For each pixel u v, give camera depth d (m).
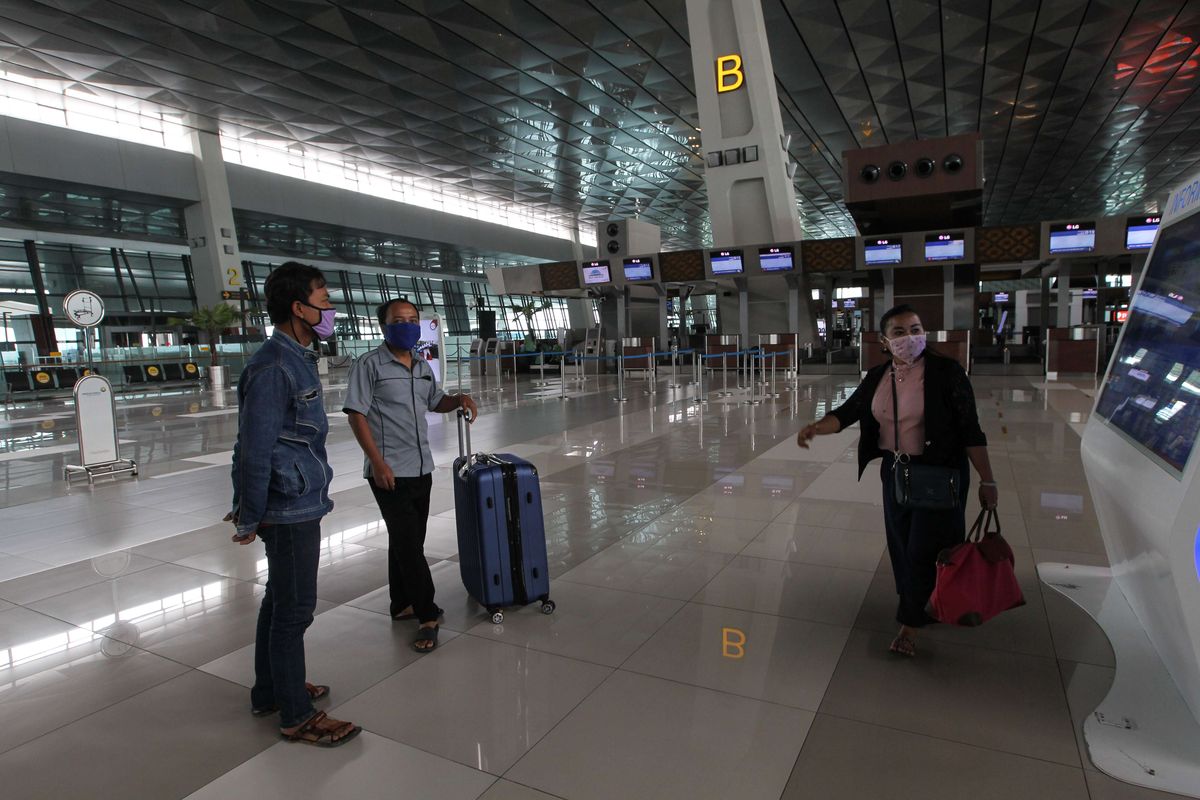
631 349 19.08
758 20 15.69
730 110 16.47
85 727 2.30
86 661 2.80
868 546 3.94
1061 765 1.94
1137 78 19.66
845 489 5.28
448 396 3.28
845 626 2.91
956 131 25.03
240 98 20.27
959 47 17.41
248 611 3.29
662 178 32.09
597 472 6.16
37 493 6.02
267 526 2.16
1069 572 3.36
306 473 2.18
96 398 6.65
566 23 15.91
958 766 1.95
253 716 2.37
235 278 24.17
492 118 22.75
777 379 16.58
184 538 4.53
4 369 16.80
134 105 20.80
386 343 2.99
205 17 15.06
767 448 7.09
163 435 9.59
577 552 4.00
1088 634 2.74
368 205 29.53
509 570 3.04
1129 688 2.32
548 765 2.01
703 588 3.39
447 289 38.47
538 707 2.34
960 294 19.17
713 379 17.11
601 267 19.53
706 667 2.59
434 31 16.16
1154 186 36.06
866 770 1.94
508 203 37.62
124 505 5.50
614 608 3.18
